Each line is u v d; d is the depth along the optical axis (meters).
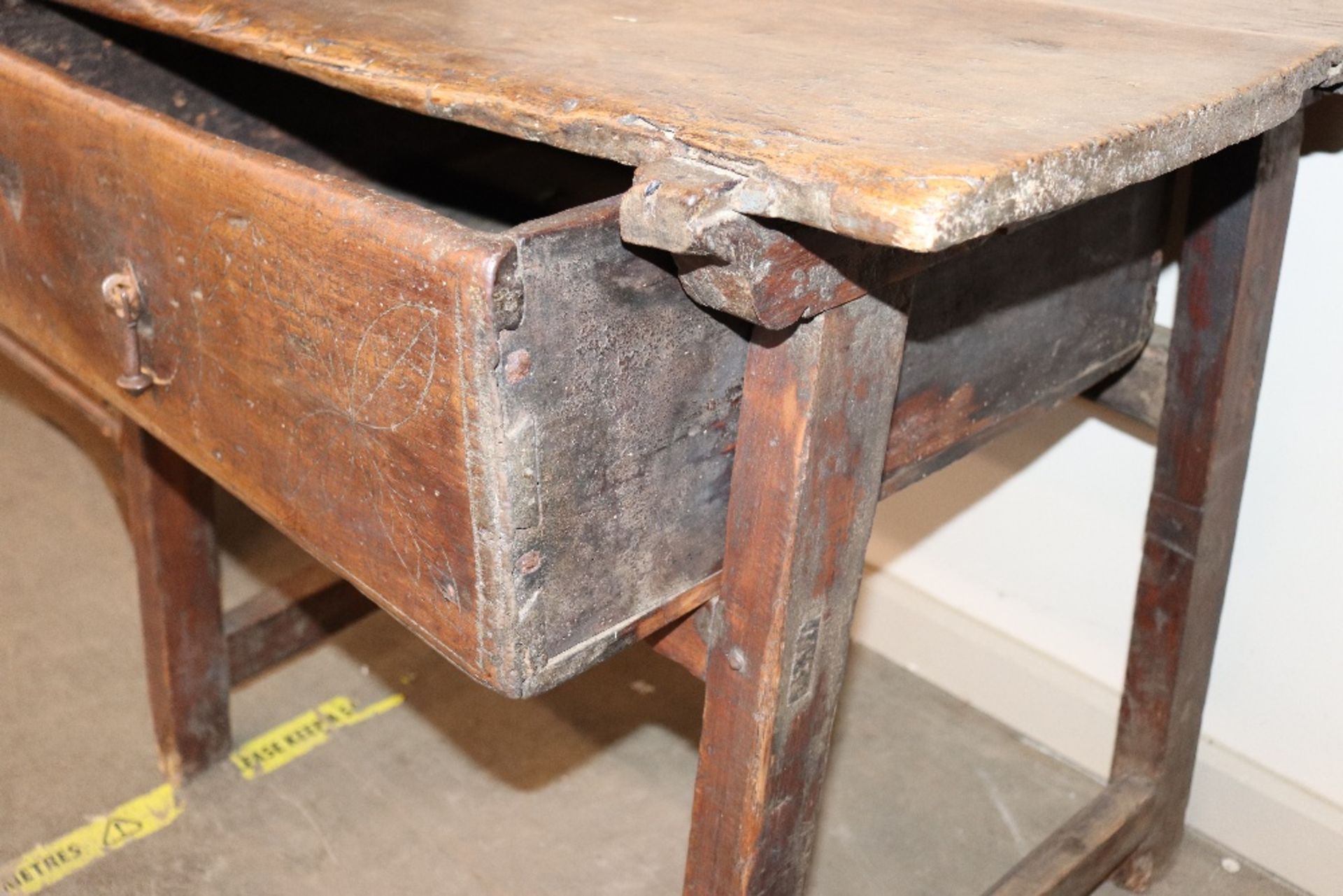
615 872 1.34
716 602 0.84
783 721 0.84
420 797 1.43
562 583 0.72
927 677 1.59
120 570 1.77
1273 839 1.32
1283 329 1.16
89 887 1.30
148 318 0.86
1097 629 1.42
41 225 0.93
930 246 0.56
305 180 0.70
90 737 1.49
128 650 1.62
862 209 0.57
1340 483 1.17
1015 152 0.61
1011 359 0.98
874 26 0.90
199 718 1.41
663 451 0.74
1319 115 1.07
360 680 1.59
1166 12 0.94
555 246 0.63
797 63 0.79
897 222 0.56
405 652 1.64
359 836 1.37
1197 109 0.69
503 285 0.62
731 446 0.79
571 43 0.85
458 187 1.37
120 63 1.21
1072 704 1.45
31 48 1.16
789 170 0.60
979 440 1.00
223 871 1.33
